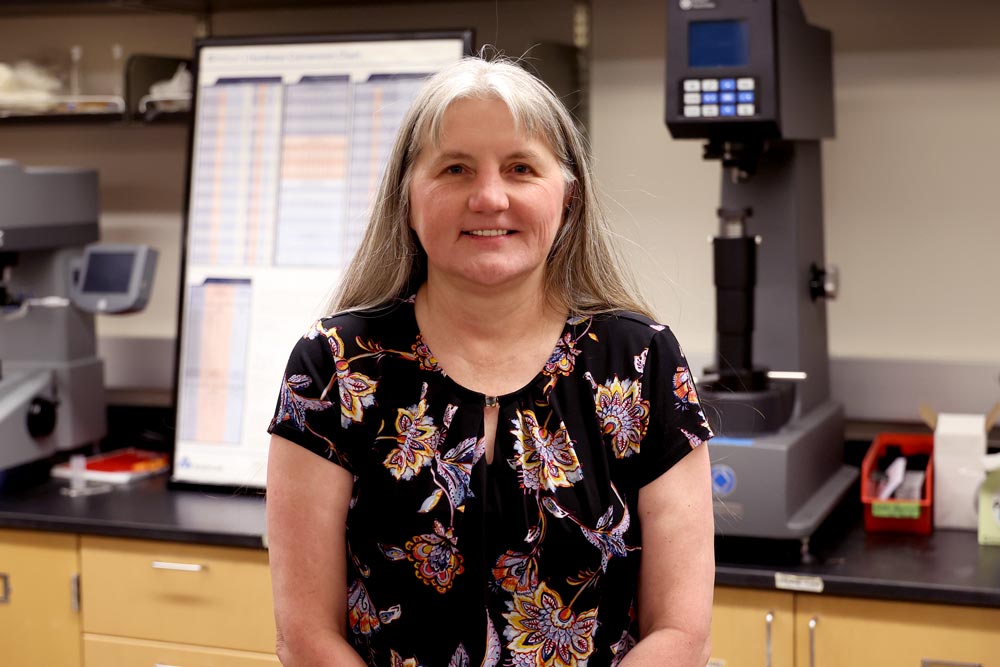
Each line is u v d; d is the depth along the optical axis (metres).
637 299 1.57
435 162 1.36
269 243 2.81
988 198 2.78
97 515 2.56
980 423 2.45
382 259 1.48
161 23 3.33
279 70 2.83
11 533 2.60
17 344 3.02
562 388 1.41
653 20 2.98
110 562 2.53
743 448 2.18
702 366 2.92
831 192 2.88
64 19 3.42
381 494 1.39
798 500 2.24
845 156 2.87
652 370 1.42
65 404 2.99
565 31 3.04
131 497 2.73
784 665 2.14
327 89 2.80
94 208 3.10
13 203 2.81
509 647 1.37
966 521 2.40
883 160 2.84
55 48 3.21
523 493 1.37
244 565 2.43
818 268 2.56
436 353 1.43
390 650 1.40
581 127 2.81
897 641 2.07
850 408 2.88
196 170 2.88
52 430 2.96
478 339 1.43
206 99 2.88
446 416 1.39
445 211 1.35
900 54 2.81
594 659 1.39
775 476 2.16
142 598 2.51
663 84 2.99
